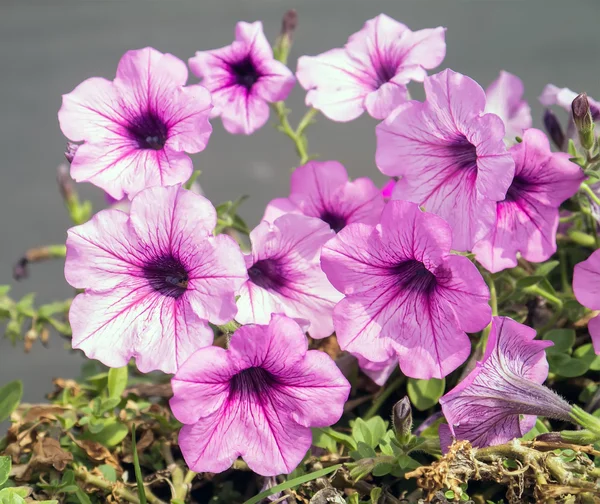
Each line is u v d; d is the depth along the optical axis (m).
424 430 0.50
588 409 0.51
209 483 0.53
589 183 0.53
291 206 0.54
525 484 0.47
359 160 2.02
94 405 0.53
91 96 0.51
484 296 0.46
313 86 0.54
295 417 0.46
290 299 0.50
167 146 0.49
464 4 3.78
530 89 2.36
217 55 0.55
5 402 0.52
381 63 0.54
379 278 0.48
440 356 0.47
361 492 0.50
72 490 0.49
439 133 0.49
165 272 0.48
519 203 0.51
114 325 0.47
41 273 1.85
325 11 3.61
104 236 0.47
